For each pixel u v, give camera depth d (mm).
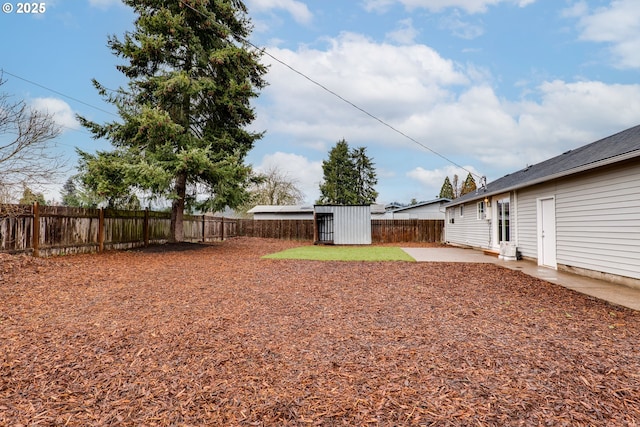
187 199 13484
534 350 3139
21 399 2299
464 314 4355
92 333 3561
